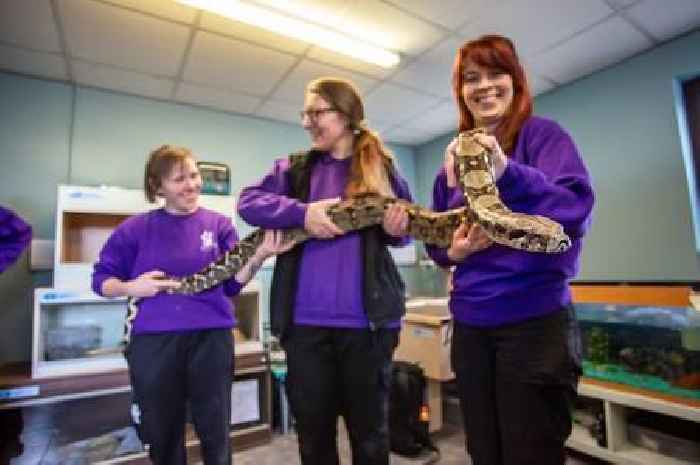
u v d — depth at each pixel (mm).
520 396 1134
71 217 3600
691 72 3510
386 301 1426
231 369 1899
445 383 4277
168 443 1729
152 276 1767
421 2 3092
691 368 2695
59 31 3268
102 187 3393
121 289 1752
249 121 5105
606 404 2848
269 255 1698
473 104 1394
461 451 3195
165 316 1749
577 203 1095
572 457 3043
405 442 3094
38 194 3893
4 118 3824
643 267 3762
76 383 3014
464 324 1317
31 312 3770
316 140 1601
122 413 3422
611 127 4035
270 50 3652
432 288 5977
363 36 3516
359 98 1621
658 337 2889
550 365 1103
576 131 4332
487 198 1168
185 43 3496
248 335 4012
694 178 3568
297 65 3920
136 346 1745
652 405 2594
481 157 1213
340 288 1411
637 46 3711
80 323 3715
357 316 1388
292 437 3727
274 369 3818
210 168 4188
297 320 1444
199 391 1784
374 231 1519
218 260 1855
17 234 1839
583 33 3502
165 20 3178
